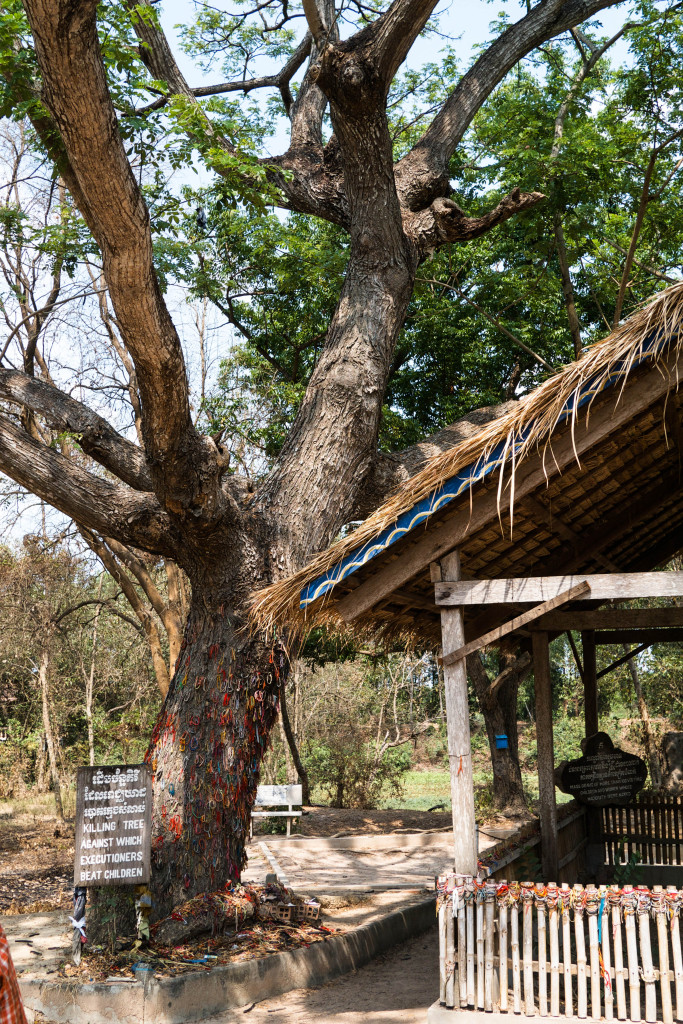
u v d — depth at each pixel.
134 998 6.14
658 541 9.70
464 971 5.22
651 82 11.80
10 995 2.09
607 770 9.79
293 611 5.72
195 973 6.43
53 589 19.55
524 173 13.64
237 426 17.48
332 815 18.73
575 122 13.62
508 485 5.22
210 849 7.69
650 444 6.33
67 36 4.74
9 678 24.94
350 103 9.10
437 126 11.40
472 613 7.91
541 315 18.09
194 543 8.02
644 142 13.04
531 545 7.21
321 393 9.31
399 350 17.83
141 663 25.92
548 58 14.73
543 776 8.17
